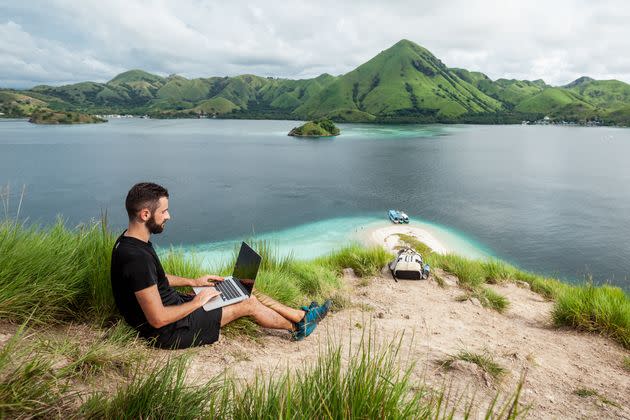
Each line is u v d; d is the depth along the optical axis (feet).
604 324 20.20
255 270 14.90
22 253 12.77
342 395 7.07
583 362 16.46
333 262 34.99
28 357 8.30
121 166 363.97
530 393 12.69
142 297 11.30
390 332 18.02
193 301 12.63
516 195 272.72
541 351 17.42
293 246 160.86
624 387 13.89
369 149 558.97
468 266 36.96
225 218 203.62
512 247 169.89
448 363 14.07
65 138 633.61
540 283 39.50
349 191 282.15
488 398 11.91
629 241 178.09
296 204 239.30
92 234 15.81
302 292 23.53
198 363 11.59
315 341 15.71
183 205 230.48
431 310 23.36
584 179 341.82
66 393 7.88
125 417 7.11
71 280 13.19
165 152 488.02
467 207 237.25
